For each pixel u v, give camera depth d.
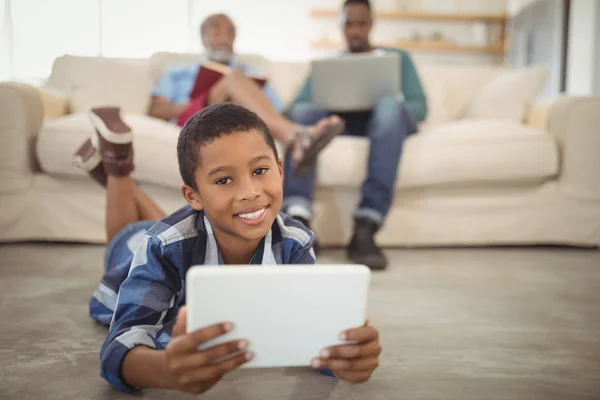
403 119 2.02
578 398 0.87
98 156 1.36
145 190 2.04
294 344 0.66
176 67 2.33
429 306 1.38
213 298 0.62
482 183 2.12
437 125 2.47
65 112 2.29
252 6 5.81
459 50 6.39
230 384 0.90
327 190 2.10
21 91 2.03
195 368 0.63
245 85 1.92
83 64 2.27
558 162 2.11
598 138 2.08
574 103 2.08
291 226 0.90
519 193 2.13
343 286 0.64
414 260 1.92
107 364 0.78
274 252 0.87
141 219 1.34
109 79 2.31
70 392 0.86
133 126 1.96
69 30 2.17
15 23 2.10
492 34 6.40
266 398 0.85
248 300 0.62
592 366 1.00
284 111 2.36
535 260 1.93
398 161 1.95
